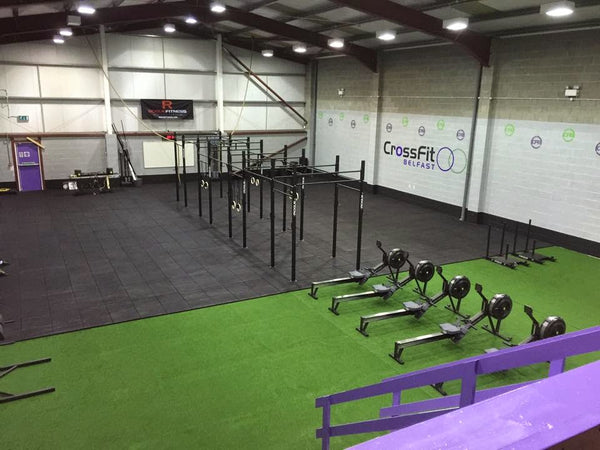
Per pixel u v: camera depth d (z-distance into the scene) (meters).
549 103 10.16
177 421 4.73
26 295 7.43
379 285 7.55
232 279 8.26
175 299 7.42
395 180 14.82
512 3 8.63
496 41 10.91
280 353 6.00
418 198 13.99
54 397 5.05
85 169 15.66
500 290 8.03
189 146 16.88
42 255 9.21
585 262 9.41
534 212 10.84
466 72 11.91
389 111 14.68
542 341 1.28
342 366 5.74
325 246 10.10
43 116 14.83
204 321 6.77
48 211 12.55
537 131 10.49
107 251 9.52
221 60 16.55
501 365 1.37
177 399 5.06
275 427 4.67
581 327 6.80
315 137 18.39
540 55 10.19
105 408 4.89
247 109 17.50
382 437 0.92
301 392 5.23
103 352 5.91
